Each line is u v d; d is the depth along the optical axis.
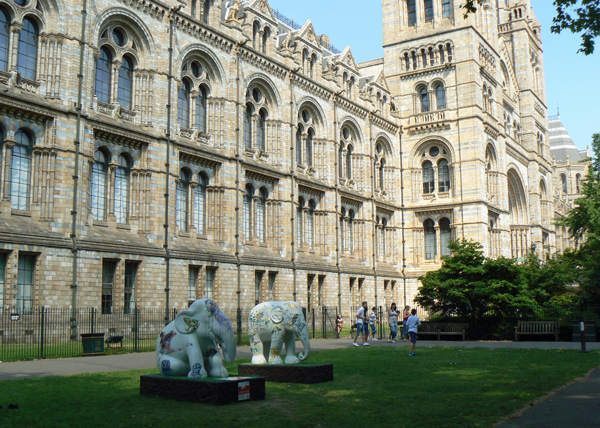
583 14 21.09
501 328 42.59
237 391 15.71
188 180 44.59
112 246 36.47
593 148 61.06
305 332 20.78
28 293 32.44
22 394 16.53
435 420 13.70
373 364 24.92
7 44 33.56
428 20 75.50
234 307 45.94
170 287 40.28
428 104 74.00
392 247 71.50
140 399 15.98
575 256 55.59
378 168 71.00
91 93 36.97
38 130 34.03
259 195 51.69
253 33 52.47
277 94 54.00
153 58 41.38
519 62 94.88
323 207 59.81
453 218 70.44
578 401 16.30
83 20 36.31
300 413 14.45
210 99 47.19
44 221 33.56
